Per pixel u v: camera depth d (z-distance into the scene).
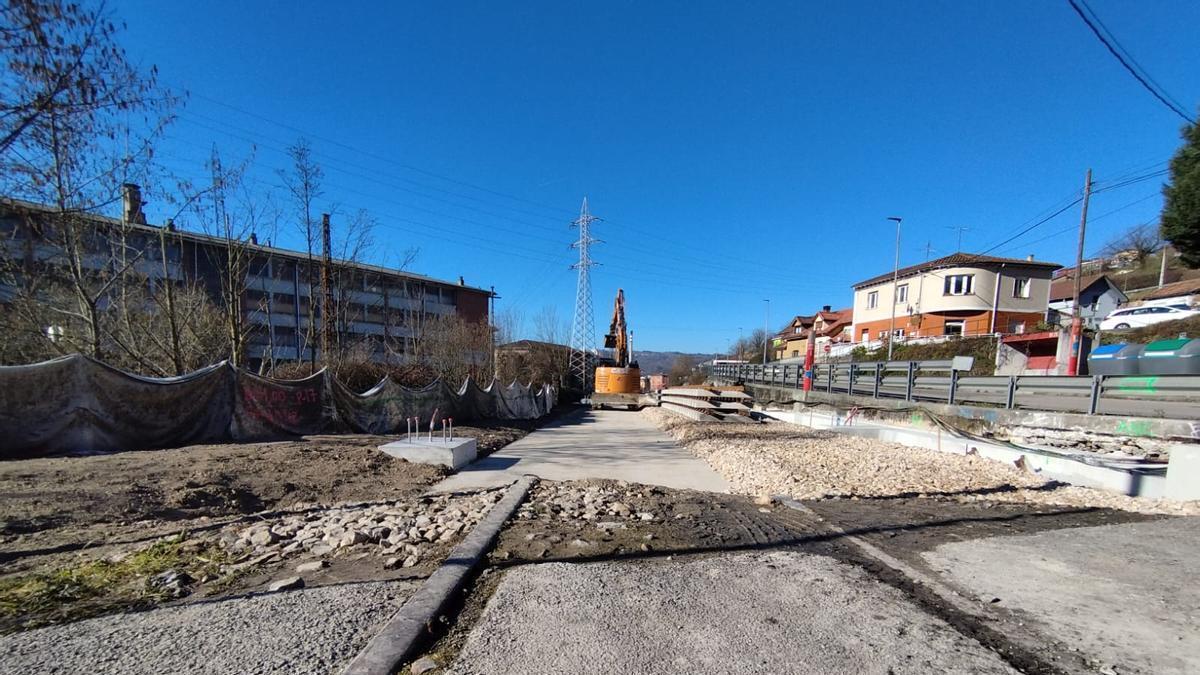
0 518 4.47
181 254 18.00
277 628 2.73
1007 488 6.90
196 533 4.47
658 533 4.64
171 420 8.43
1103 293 42.16
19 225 10.71
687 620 2.92
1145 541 4.52
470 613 3.06
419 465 8.42
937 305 37.97
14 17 7.28
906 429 11.36
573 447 12.09
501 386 19.17
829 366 18.36
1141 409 10.14
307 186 18.94
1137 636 2.82
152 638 2.62
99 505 5.03
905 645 2.67
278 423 10.20
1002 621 2.99
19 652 2.47
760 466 8.52
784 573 3.66
